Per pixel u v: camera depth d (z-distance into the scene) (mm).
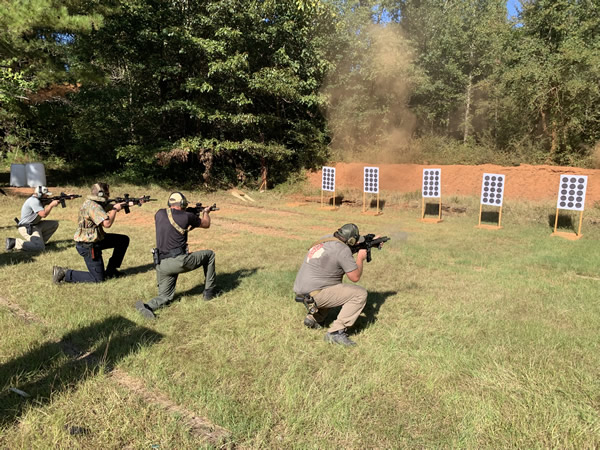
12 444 2562
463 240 9250
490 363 3654
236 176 19812
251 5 16734
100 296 5164
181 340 4062
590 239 9406
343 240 4203
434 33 21078
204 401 3031
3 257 6965
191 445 2582
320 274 4168
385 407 3021
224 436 2680
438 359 3711
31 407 2893
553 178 13266
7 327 4148
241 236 9312
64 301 4957
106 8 14031
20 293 5219
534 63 14727
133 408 2930
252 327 4387
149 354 3723
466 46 20812
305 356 3766
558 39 15867
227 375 3424
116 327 4254
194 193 17219
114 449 2547
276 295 5371
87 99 18391
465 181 14875
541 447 2605
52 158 21734
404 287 5867
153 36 16250
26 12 10969
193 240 8836
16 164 16266
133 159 19375
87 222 5590
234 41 16953
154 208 12898
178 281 5949
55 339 4035
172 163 19547
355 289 4078
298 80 17547
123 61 18203
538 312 4902
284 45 17641
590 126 14750
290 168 19969
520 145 16078
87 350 3859
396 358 3725
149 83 18594
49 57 13695
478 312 4859
